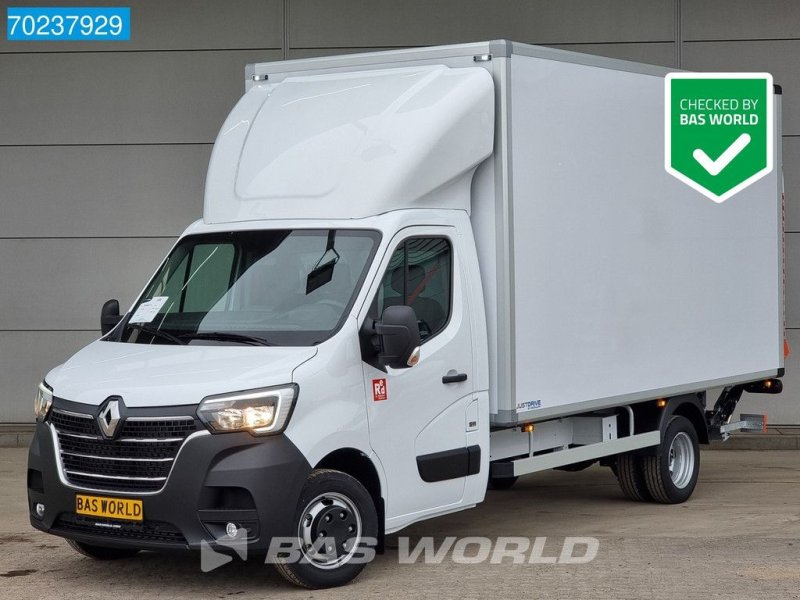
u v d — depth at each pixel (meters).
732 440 15.15
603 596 7.75
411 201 8.52
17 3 16.19
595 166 9.80
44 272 16.20
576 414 10.10
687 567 8.60
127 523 7.60
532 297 9.12
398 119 8.66
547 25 15.86
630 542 9.51
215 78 16.11
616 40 15.84
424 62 9.19
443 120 8.63
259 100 9.54
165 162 16.14
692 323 11.02
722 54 15.78
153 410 7.47
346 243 8.31
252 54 16.09
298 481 7.55
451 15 15.92
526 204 9.06
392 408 8.17
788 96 15.77
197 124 16.12
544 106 9.26
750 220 11.88
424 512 8.50
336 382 7.80
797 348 15.80
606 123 9.94
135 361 8.05
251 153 9.09
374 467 8.06
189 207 16.14
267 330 8.12
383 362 8.00
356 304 8.03
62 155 16.19
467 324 8.74
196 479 7.37
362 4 15.98
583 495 11.92
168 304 8.67
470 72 8.89
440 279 8.63
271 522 7.44
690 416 11.61
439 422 8.53
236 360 7.77
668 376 10.70
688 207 10.95
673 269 10.75
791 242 15.80
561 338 9.41
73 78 16.17
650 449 11.05
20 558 8.99
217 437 7.38
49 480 7.87
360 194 8.45
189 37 16.11
